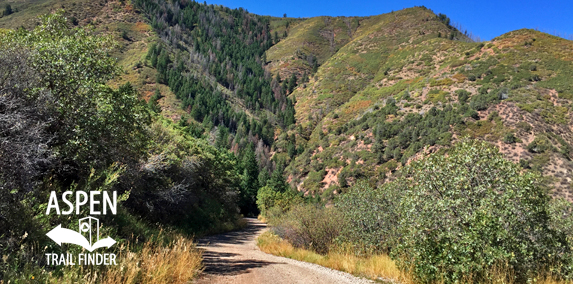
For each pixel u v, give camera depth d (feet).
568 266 22.71
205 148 97.60
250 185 220.84
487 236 20.67
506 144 146.41
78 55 27.61
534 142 137.69
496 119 165.68
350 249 38.60
